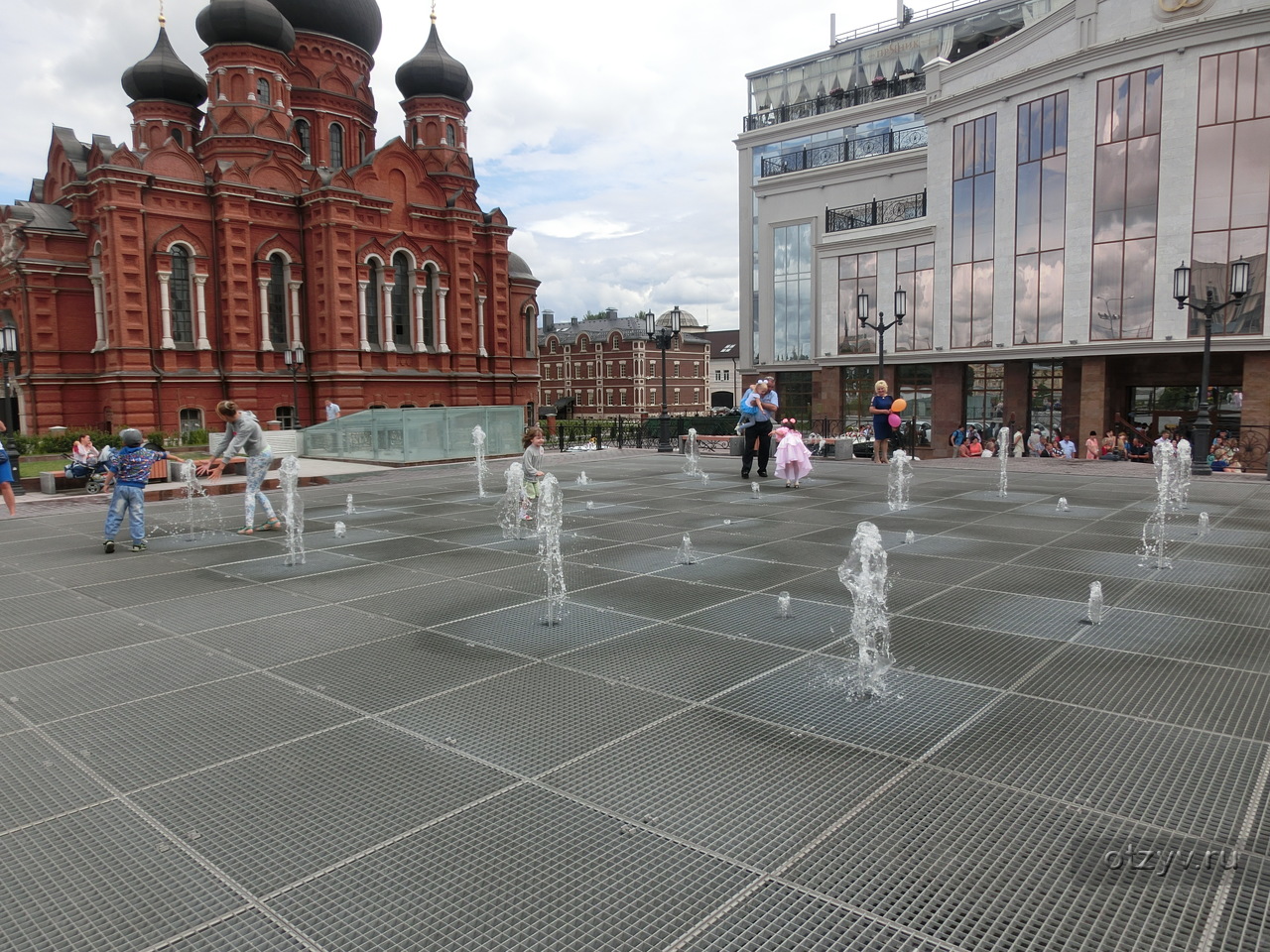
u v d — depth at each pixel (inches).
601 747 182.4
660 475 784.9
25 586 354.6
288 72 1644.9
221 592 336.2
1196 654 237.6
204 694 219.8
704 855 139.9
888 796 158.2
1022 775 165.6
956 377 1343.5
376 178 1598.2
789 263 1894.7
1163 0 1003.9
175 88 1647.4
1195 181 1003.3
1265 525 453.4
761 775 167.8
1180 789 159.0
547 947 117.3
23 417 1413.6
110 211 1316.4
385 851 142.9
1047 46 1138.0
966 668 228.5
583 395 4079.7
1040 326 1179.3
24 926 124.2
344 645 260.7
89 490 704.4
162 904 129.0
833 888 130.3
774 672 227.9
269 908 127.3
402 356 1657.2
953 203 1304.1
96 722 202.5
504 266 1829.5
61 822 154.9
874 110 1845.5
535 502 482.3
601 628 273.6
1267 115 950.4
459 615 293.4
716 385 4357.8
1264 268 968.3
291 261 1514.5
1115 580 329.4
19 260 1376.7
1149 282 1050.7
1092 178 1093.8
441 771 172.6
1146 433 1131.3
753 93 2156.7
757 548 405.1
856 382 1535.4
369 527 499.5
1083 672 224.1
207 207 1425.9
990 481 684.7
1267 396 984.3
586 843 144.2
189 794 164.7
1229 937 117.0
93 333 1459.2
